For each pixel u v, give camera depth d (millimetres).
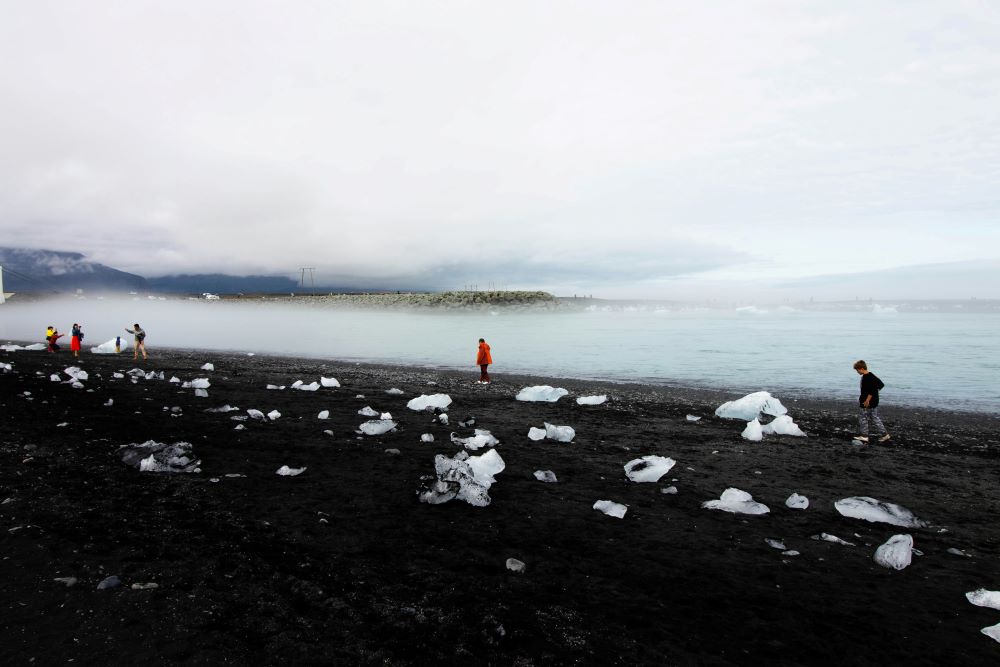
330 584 4926
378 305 148375
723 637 4434
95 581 4574
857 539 6836
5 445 8664
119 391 15383
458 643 4094
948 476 10312
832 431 14992
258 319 110562
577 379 27875
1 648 3551
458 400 18156
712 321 109250
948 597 5312
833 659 4184
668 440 12711
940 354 40781
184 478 7820
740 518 7438
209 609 4277
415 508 7230
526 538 6426
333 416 13586
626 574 5574
